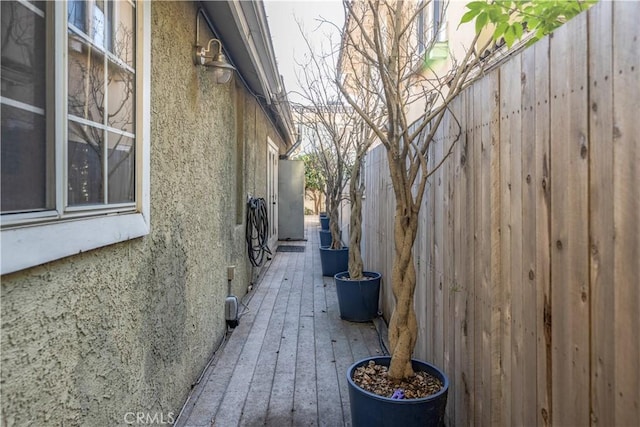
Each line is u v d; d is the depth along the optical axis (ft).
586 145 3.57
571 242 3.80
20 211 3.62
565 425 3.90
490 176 5.66
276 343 12.17
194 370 9.34
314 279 21.09
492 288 5.60
